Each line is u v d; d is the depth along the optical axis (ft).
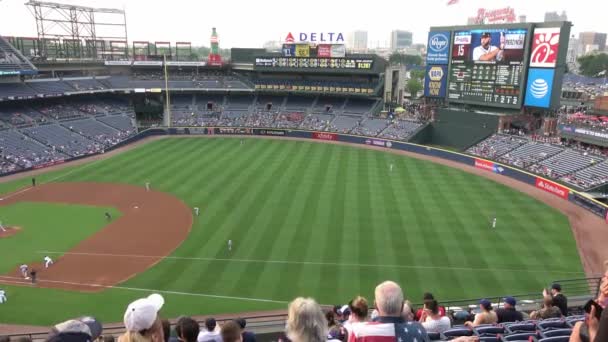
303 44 318.86
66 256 124.16
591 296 75.05
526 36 221.87
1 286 107.76
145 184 190.08
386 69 309.22
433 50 265.75
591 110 263.08
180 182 191.72
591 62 631.56
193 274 112.98
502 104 238.68
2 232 140.46
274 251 124.36
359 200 167.02
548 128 235.40
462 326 45.60
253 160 229.45
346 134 281.95
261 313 95.04
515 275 111.14
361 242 129.90
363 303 27.32
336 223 144.15
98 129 276.00
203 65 351.87
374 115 304.09
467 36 247.50
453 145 265.75
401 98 327.67
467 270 113.60
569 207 164.45
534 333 39.68
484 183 193.47
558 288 52.29
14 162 214.48
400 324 19.15
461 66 254.06
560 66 212.84
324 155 243.60
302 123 307.99
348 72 311.06
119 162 228.02
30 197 175.42
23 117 257.34
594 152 194.59
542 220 150.41
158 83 333.62
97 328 17.19
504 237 135.03
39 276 112.98
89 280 110.93
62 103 292.61
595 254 124.88
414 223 144.97
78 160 233.76
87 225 146.82
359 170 211.82
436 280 108.37
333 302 99.19
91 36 328.90
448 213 154.92
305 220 146.72
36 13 298.76
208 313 95.09
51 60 294.25
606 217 151.94
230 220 147.74
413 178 199.41
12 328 90.17
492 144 233.35
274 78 342.64
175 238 134.92
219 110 333.21
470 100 254.06
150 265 118.42
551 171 191.21
